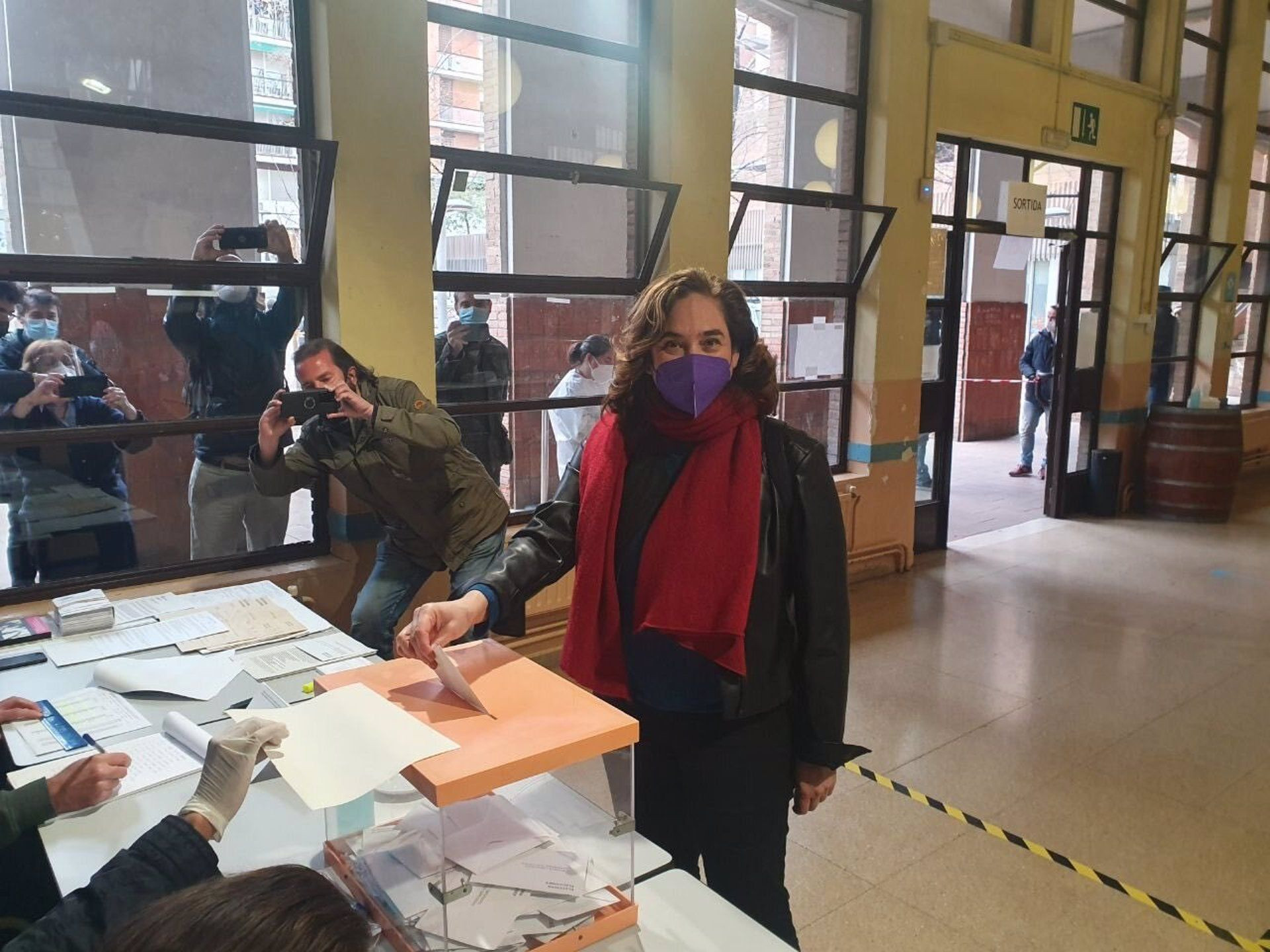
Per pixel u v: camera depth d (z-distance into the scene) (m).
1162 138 6.38
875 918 2.20
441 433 2.66
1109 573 5.20
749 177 4.35
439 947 0.96
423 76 3.07
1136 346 6.65
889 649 4.00
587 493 1.38
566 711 1.09
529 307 3.62
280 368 3.08
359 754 0.99
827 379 4.93
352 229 2.98
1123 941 2.12
